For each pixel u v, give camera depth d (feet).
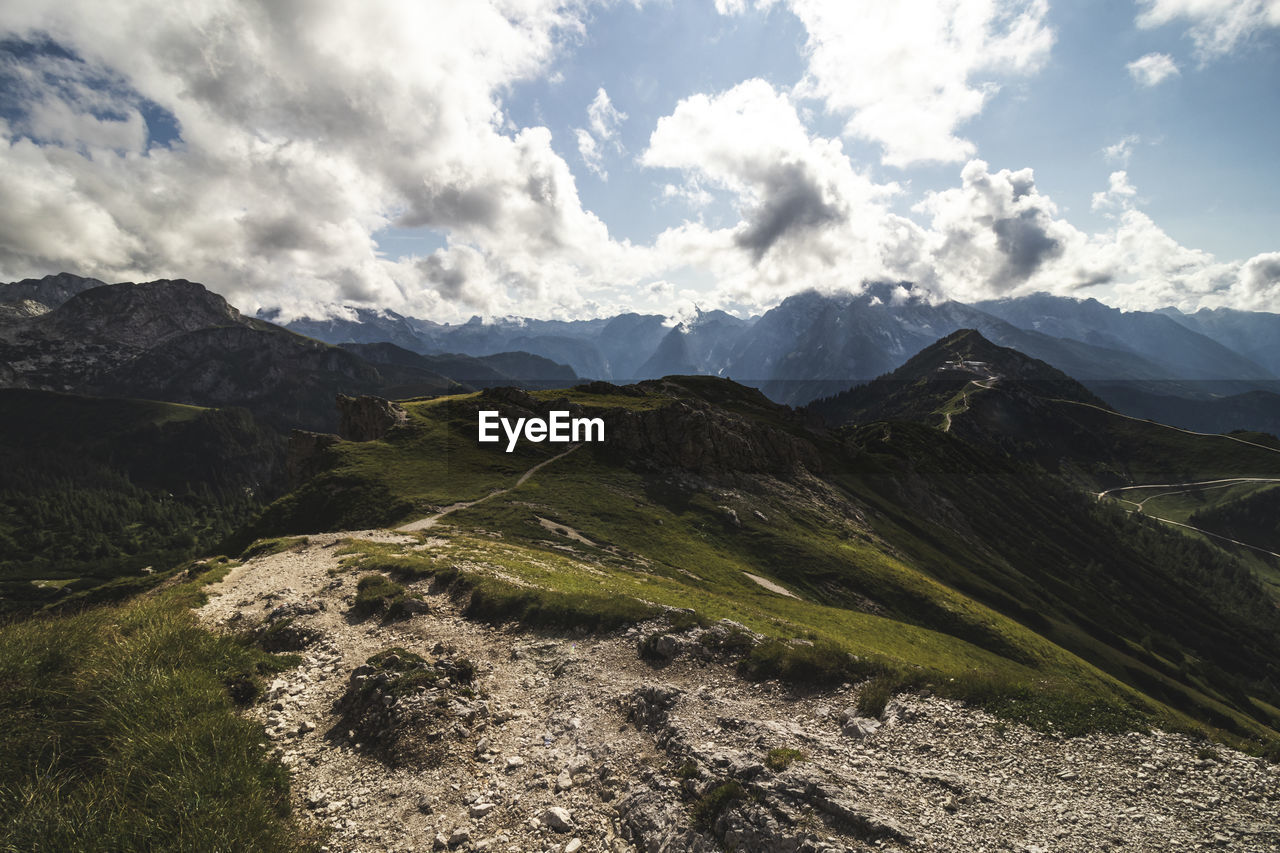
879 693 57.26
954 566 413.39
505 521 232.73
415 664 66.69
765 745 48.78
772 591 229.45
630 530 257.55
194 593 104.32
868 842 36.68
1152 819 39.73
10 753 43.78
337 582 106.63
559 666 72.02
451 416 390.63
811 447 482.28
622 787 47.47
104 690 52.47
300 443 367.04
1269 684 531.91
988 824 39.01
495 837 42.70
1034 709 53.21
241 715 59.93
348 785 49.85
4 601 645.10
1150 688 376.89
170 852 36.42
